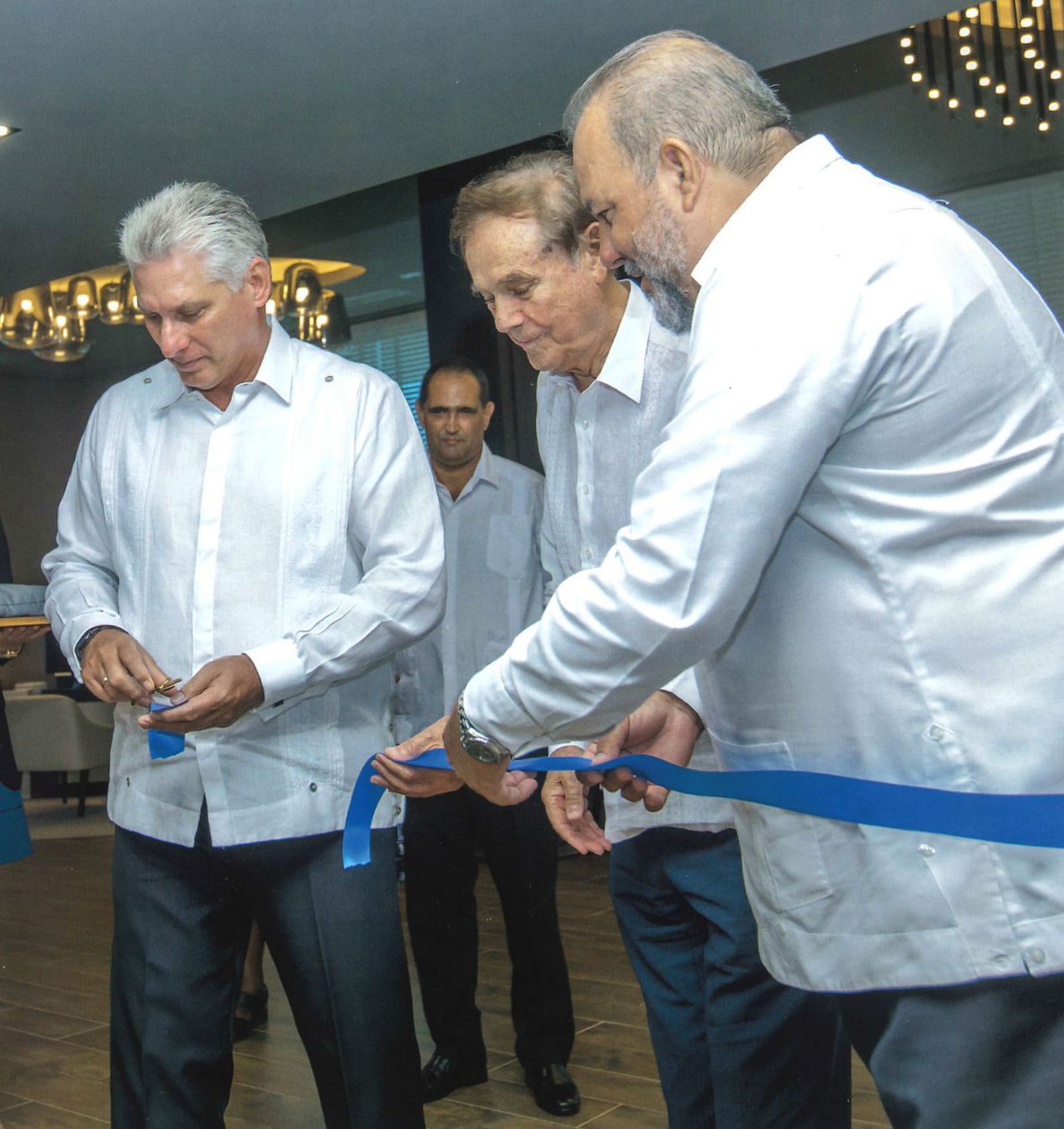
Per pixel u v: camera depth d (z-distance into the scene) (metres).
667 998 1.99
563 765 1.45
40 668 11.15
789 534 1.19
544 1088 3.00
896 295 1.11
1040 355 1.14
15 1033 3.80
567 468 2.10
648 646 1.13
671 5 4.45
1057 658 1.10
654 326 1.85
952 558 1.12
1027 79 5.09
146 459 2.05
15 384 11.54
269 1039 3.63
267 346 2.02
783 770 1.23
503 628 3.38
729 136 1.21
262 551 1.98
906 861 1.15
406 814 3.10
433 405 3.32
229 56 4.64
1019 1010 1.12
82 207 6.25
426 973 3.13
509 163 1.82
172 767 1.98
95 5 4.19
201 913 2.02
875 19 4.66
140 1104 2.01
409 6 4.34
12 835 2.40
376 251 6.83
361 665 1.96
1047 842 1.08
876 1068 1.21
